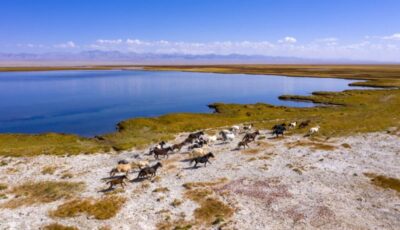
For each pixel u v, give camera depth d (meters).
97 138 59.53
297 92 137.50
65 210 28.41
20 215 28.06
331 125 58.34
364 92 118.00
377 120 61.03
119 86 161.00
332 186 31.91
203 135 56.78
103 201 30.06
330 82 181.00
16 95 125.00
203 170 38.09
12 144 54.59
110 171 39.06
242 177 35.06
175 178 35.91
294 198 29.53
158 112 91.19
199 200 29.66
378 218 25.61
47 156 46.22
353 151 42.44
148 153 46.72
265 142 49.28
